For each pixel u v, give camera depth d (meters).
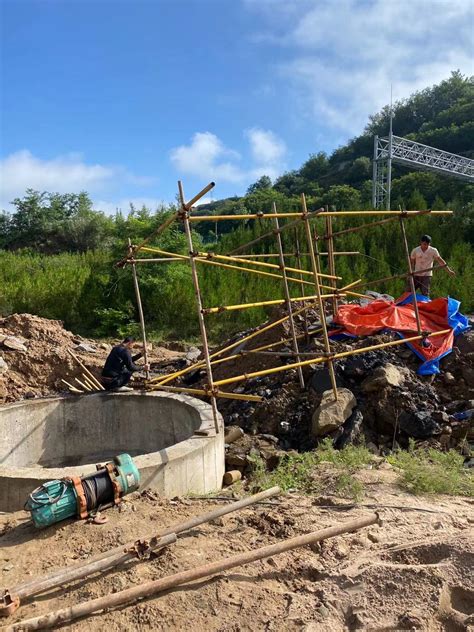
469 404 7.94
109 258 19.16
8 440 8.14
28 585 3.55
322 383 8.42
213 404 6.50
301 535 4.05
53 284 18.64
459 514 4.57
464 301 15.30
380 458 6.24
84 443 8.85
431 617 3.20
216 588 3.53
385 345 8.15
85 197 39.47
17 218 37.38
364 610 3.27
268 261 19.41
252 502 4.62
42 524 4.46
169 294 17.16
